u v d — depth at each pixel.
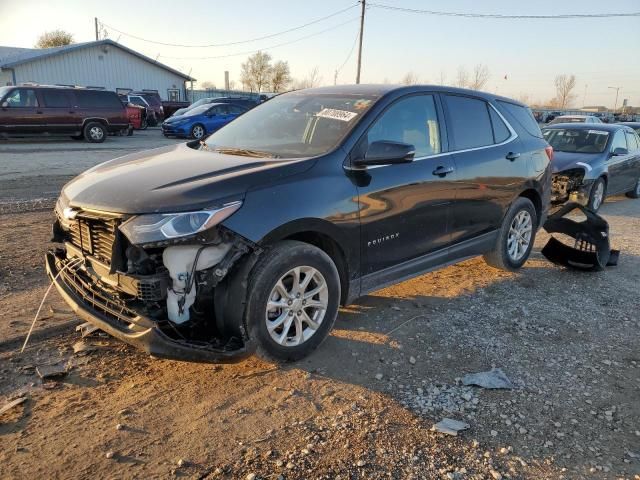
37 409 3.00
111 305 3.20
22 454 2.63
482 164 4.86
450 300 4.88
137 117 27.80
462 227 4.78
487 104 5.22
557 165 9.40
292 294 3.46
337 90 4.61
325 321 3.67
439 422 3.01
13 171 11.63
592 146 10.27
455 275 5.62
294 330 3.61
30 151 15.76
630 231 8.23
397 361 3.71
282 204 3.28
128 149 17.23
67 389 3.22
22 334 3.82
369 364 3.65
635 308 4.89
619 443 2.92
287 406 3.13
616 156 10.29
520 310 4.71
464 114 4.88
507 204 5.28
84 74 38.00
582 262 5.91
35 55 35.84
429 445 2.82
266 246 3.26
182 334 3.18
